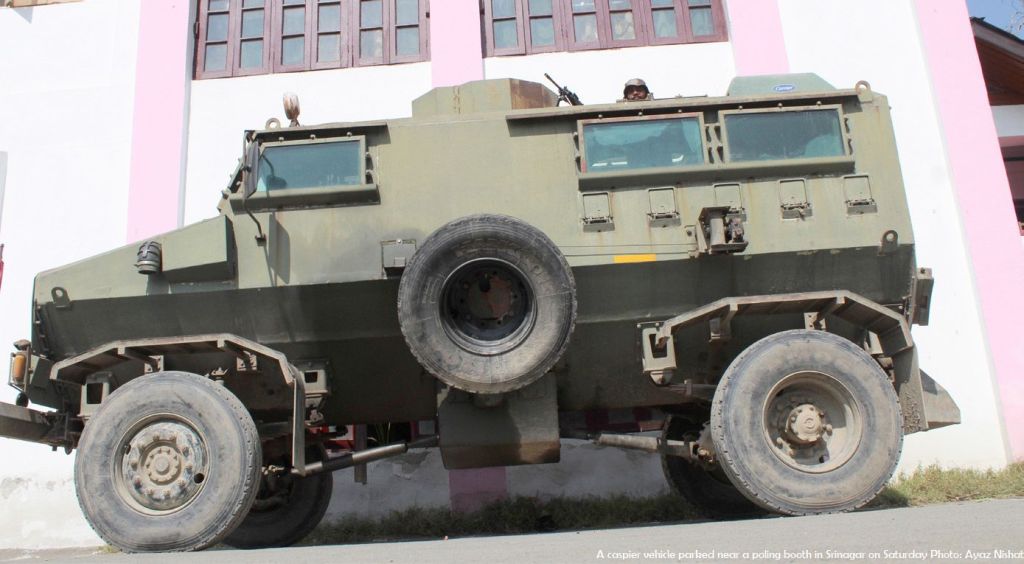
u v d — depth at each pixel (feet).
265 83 32.78
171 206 30.81
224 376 19.24
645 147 19.27
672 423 23.54
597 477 28.45
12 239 30.89
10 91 32.48
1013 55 35.91
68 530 28.53
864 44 32.40
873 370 17.22
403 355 19.52
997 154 31.07
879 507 22.77
